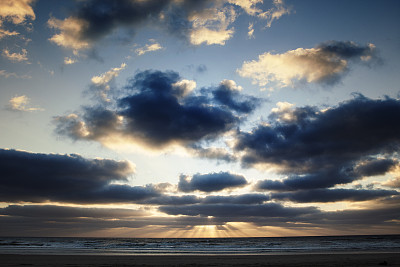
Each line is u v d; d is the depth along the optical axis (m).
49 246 66.44
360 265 21.81
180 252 43.91
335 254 35.09
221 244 79.44
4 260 27.14
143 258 29.83
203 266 22.42
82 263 24.50
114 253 41.19
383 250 44.88
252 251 45.69
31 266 22.30
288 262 24.92
